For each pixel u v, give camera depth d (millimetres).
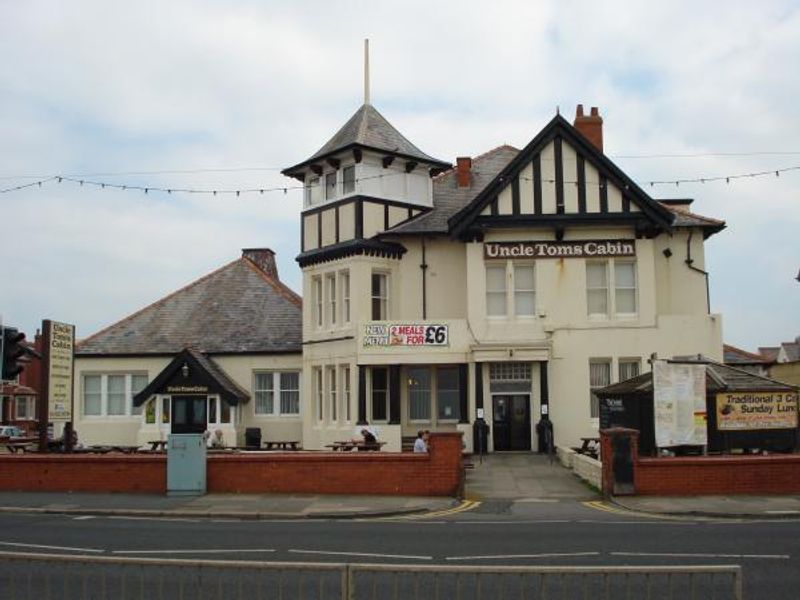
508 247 31250
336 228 32969
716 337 30969
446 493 20000
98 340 36688
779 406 21328
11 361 15125
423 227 32688
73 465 21359
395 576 8141
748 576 10867
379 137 33219
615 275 31344
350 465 20359
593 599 9891
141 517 17547
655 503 18328
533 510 18047
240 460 20672
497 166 37094
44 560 7676
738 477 19438
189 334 36531
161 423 34250
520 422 30953
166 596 10156
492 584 10820
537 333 30969
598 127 34438
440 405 32500
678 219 33062
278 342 35406
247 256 43750
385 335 31016
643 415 22875
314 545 13297
